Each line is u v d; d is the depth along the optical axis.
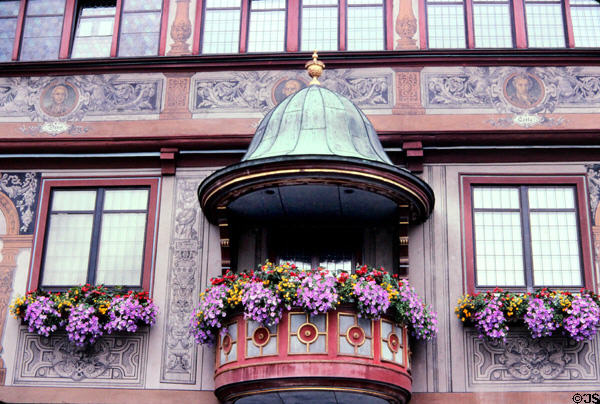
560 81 15.95
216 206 14.64
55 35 17.31
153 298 15.16
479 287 14.95
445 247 15.12
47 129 16.23
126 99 16.36
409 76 16.11
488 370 14.33
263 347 13.47
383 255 15.12
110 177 15.96
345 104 15.00
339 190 14.12
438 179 15.51
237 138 15.87
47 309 14.73
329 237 15.33
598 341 14.36
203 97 16.28
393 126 15.73
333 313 13.48
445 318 14.69
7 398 14.67
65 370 14.78
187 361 14.73
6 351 14.93
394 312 13.77
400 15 16.78
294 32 16.91
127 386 14.63
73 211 15.90
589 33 16.72
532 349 14.38
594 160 15.49
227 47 16.97
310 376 13.14
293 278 13.52
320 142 14.24
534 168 15.49
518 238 15.23
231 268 14.83
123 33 17.16
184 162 15.94
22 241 15.71
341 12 16.97
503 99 15.85
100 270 15.51
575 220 15.28
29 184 16.05
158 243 15.50
